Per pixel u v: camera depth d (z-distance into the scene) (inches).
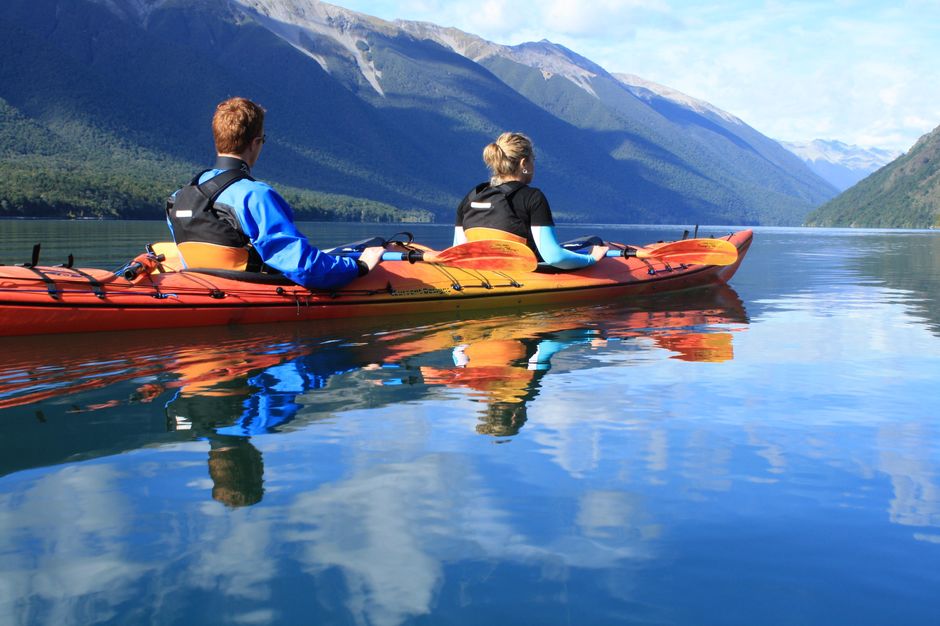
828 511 70.2
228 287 188.7
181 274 187.8
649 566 59.1
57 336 167.8
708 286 328.5
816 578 57.2
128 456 85.0
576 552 61.4
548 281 251.9
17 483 76.5
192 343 164.6
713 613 52.3
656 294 290.7
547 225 243.1
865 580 57.0
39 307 163.5
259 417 102.5
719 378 131.4
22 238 670.5
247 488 75.1
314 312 201.3
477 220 243.9
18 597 53.7
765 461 84.9
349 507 70.4
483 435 94.3
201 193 185.3
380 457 85.4
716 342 173.6
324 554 60.8
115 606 52.6
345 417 102.7
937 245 979.9
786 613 52.2
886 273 417.4
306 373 133.7
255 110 186.2
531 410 107.5
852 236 1632.6
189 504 70.9
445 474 79.6
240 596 53.9
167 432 94.7
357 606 52.6
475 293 231.3
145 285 179.5
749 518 68.6
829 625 50.7
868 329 196.9
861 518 68.6
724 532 65.6
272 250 185.5
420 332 186.5
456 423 100.0
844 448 89.9
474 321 208.5
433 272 229.3
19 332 164.2
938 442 92.7
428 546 62.4
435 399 114.0
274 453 86.5
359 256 227.5
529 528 66.2
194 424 98.7
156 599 53.4
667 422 101.3
